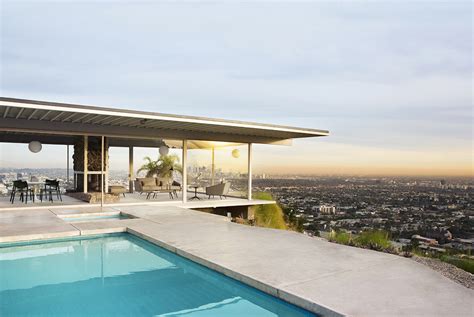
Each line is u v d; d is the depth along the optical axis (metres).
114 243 7.04
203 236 6.83
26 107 7.57
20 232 6.80
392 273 4.61
